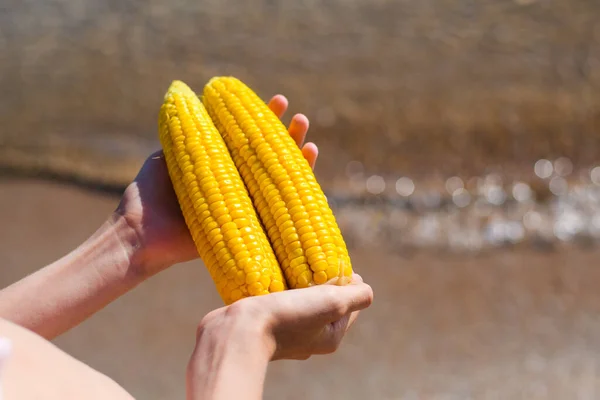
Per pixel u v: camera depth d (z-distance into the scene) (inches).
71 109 318.0
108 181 270.7
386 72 341.1
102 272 85.1
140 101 327.0
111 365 177.0
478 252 232.1
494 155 291.7
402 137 300.8
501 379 173.3
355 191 267.9
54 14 388.2
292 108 317.4
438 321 196.5
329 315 59.7
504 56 351.3
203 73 343.9
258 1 392.2
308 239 73.9
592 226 246.7
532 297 207.5
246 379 51.9
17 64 351.3
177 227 89.4
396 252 231.3
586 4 382.6
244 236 73.9
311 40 363.6
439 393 168.7
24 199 255.4
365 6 389.4
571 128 304.0
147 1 394.6
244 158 82.9
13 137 296.4
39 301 80.7
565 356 181.2
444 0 393.1
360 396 167.8
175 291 205.8
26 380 45.8
